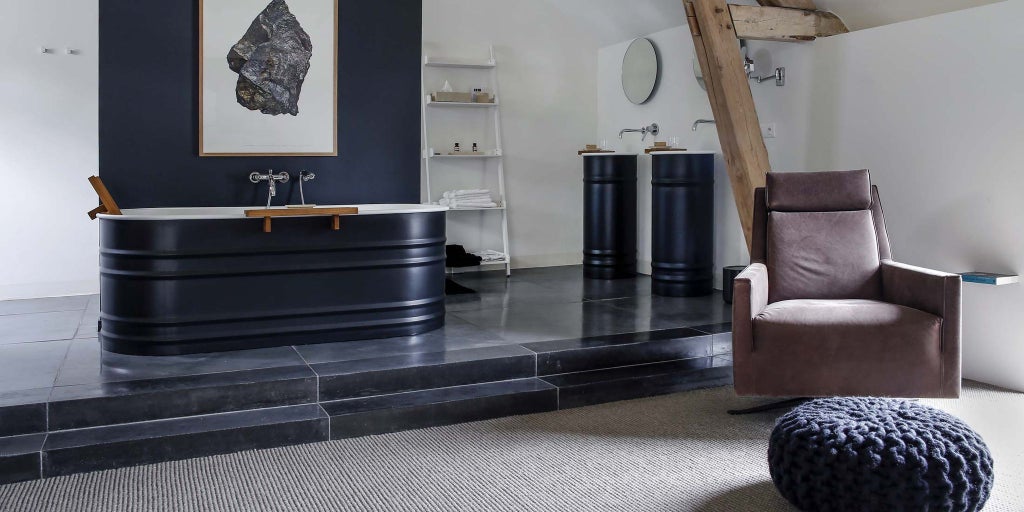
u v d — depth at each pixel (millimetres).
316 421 3270
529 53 7031
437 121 6742
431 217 4449
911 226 4395
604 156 6473
